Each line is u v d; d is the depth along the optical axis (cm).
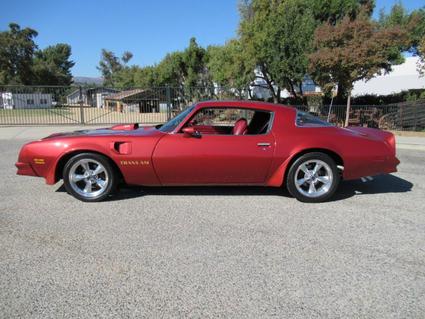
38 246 365
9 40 8450
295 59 1841
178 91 2077
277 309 265
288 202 514
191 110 520
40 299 275
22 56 8725
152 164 492
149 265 328
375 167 518
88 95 2205
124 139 492
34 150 496
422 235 402
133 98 2188
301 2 1967
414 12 2081
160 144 491
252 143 496
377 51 1418
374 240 388
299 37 1827
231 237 391
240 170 500
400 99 2214
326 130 516
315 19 1972
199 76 3366
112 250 357
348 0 1903
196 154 490
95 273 313
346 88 1714
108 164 497
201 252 354
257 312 261
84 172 505
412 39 1959
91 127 1720
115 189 527
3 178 643
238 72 2233
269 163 500
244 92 2256
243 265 329
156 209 478
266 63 2041
